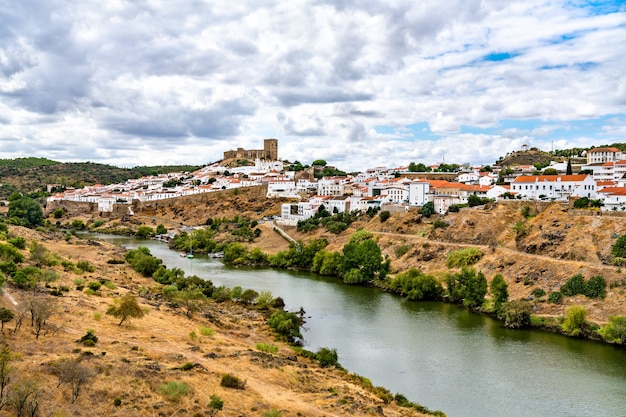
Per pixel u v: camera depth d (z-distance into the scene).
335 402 68.50
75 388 54.25
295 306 134.25
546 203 163.38
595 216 139.38
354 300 142.00
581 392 82.25
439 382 85.94
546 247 140.25
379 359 95.94
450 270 155.12
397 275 154.25
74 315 87.25
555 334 110.69
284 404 64.69
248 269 192.88
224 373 70.44
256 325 111.81
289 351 95.44
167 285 147.25
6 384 51.72
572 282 121.31
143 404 55.59
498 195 199.25
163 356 74.19
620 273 117.44
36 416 47.22
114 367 63.00
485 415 74.81
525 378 87.56
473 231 168.00
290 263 196.12
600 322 109.12
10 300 86.62
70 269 134.75
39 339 70.00
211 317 110.38
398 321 121.00
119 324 88.50
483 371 90.50
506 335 110.25
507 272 139.50
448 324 118.56
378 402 73.56
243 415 58.28
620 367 92.06
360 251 168.88
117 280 139.75
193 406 58.03
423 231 186.12
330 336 109.06
